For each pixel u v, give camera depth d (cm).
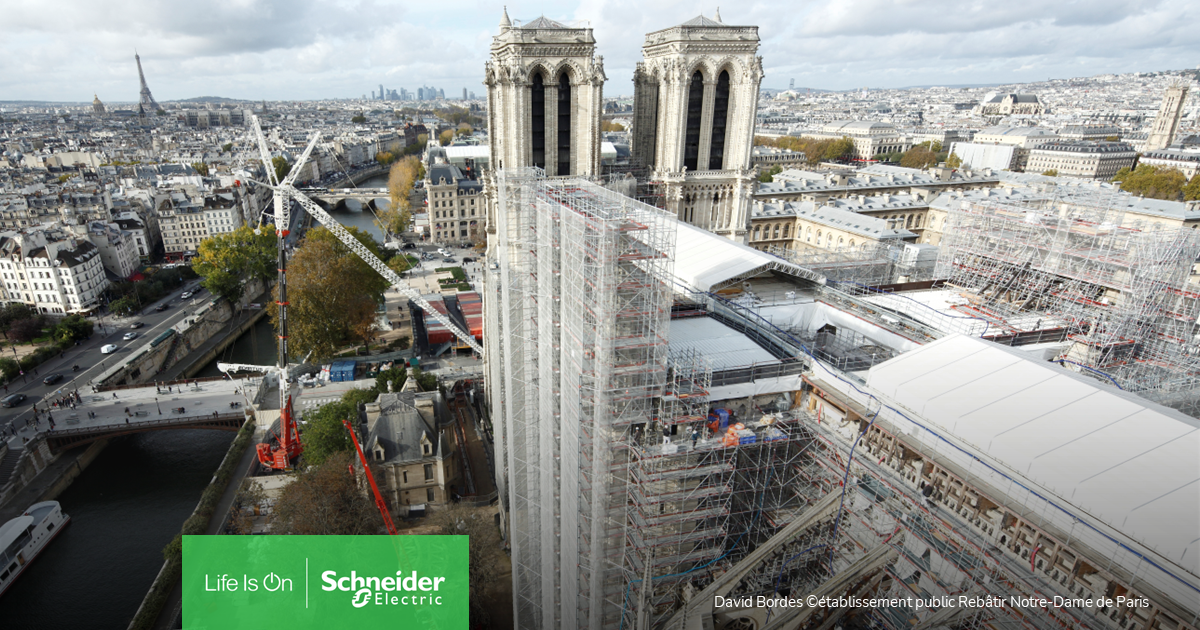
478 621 8769
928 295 9200
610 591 5603
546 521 6775
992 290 9288
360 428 11675
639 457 5166
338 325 17162
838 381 5822
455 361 17150
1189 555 3300
